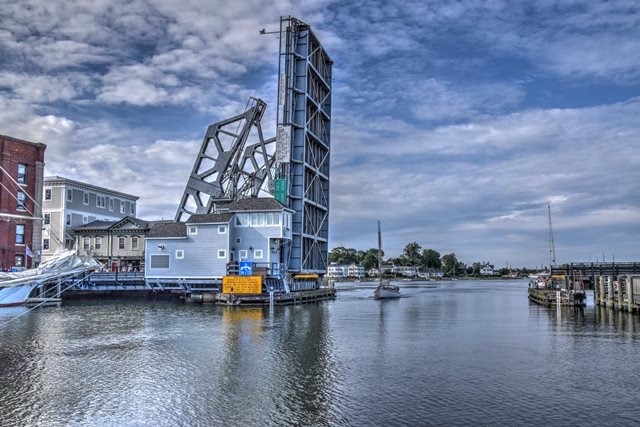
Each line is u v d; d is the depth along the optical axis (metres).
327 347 34.97
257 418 20.12
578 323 51.12
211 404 21.77
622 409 21.30
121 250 98.69
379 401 22.22
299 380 25.64
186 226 75.69
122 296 77.44
